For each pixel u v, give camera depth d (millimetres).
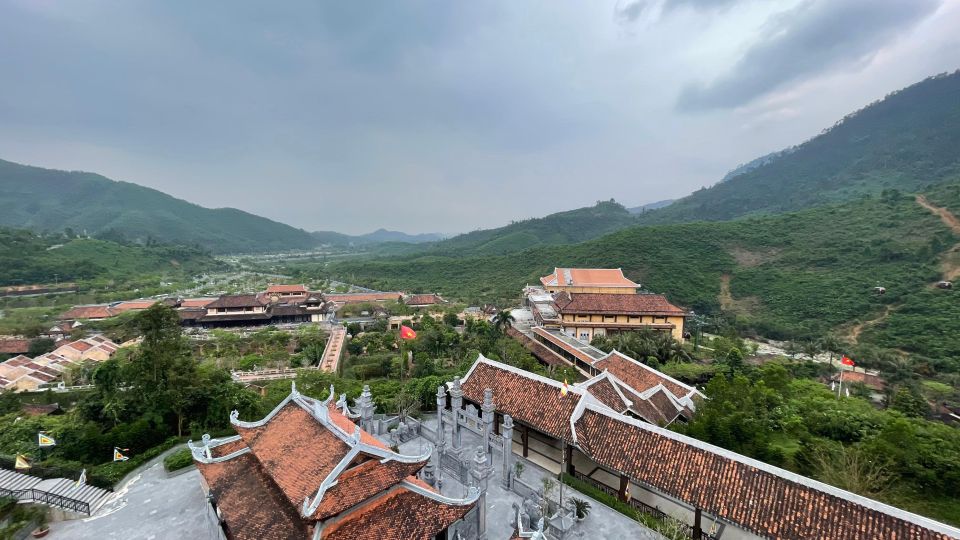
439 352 78562
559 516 25172
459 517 20844
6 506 26172
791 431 36969
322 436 21688
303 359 82875
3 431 39188
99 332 106625
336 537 18141
